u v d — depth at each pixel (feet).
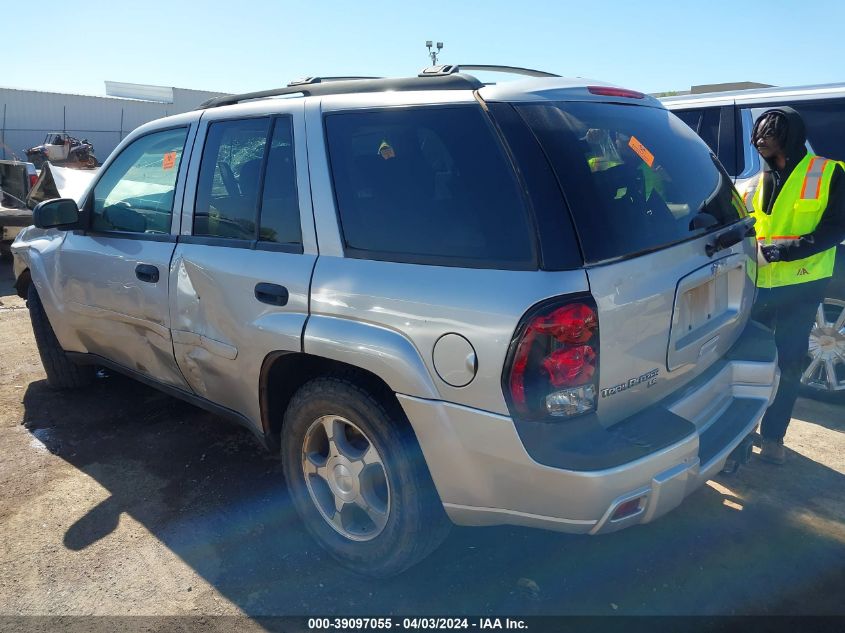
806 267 10.91
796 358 11.28
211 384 10.36
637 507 7.01
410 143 7.97
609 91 8.80
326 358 8.44
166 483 11.39
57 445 12.77
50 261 13.33
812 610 8.21
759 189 11.59
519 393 6.70
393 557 8.30
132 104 117.39
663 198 8.20
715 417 8.75
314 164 8.73
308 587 8.80
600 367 6.88
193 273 10.01
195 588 8.81
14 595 8.71
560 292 6.61
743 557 9.23
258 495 10.97
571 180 7.11
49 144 73.46
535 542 9.62
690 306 8.11
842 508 10.37
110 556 9.47
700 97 16.46
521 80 8.18
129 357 12.22
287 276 8.66
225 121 10.14
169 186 10.84
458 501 7.56
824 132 14.49
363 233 8.18
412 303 7.39
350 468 8.58
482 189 7.29
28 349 18.45
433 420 7.32
